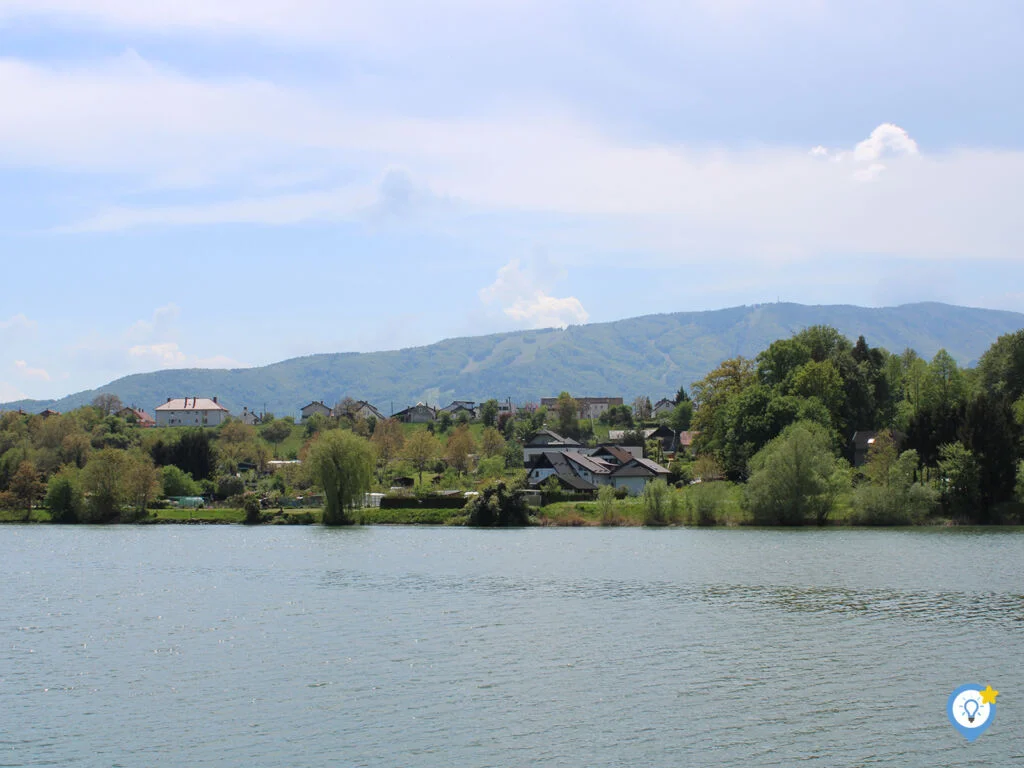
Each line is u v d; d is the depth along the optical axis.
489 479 185.00
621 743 39.50
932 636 58.78
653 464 187.88
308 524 155.00
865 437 172.50
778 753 38.38
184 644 58.12
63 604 73.38
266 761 37.97
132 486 164.38
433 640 58.38
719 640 57.94
